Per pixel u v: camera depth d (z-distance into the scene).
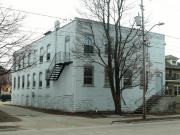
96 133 16.66
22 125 21.19
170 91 48.22
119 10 30.45
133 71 33.25
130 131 17.66
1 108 40.03
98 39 33.09
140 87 35.88
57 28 36.28
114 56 30.30
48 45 38.78
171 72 50.97
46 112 32.88
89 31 32.44
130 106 34.91
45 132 17.42
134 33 34.81
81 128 19.89
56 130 18.66
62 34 34.97
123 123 23.77
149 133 16.53
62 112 32.09
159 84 38.31
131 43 34.03
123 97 34.56
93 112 31.69
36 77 42.41
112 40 32.31
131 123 23.89
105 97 33.31
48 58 38.66
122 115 29.73
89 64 32.66
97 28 33.06
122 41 31.52
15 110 35.97
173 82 48.69
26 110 36.09
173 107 35.88
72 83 31.84
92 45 32.66
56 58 35.69
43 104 39.38
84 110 31.89
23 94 48.19
